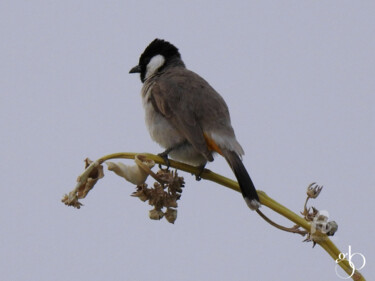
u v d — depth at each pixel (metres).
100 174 6.00
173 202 6.36
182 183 6.44
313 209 5.82
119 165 6.06
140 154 6.33
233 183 6.61
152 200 6.33
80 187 5.96
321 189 5.79
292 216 5.87
